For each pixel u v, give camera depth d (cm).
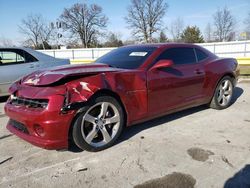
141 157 331
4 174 299
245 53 2503
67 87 313
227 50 2575
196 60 486
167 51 436
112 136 358
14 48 643
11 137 405
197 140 382
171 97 425
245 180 278
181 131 419
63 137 310
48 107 301
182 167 306
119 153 343
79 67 372
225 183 274
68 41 6328
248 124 451
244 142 374
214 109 543
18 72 637
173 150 350
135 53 434
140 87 375
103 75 341
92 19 6284
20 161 328
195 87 468
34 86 333
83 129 328
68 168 308
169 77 415
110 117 354
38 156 339
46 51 3056
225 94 548
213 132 414
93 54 2938
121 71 361
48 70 365
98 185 274
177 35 5538
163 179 283
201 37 5703
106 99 341
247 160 320
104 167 309
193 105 482
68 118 309
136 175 291
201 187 268
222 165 309
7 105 356
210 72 498
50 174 297
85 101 317
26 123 316
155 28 5719
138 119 384
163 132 415
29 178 290
